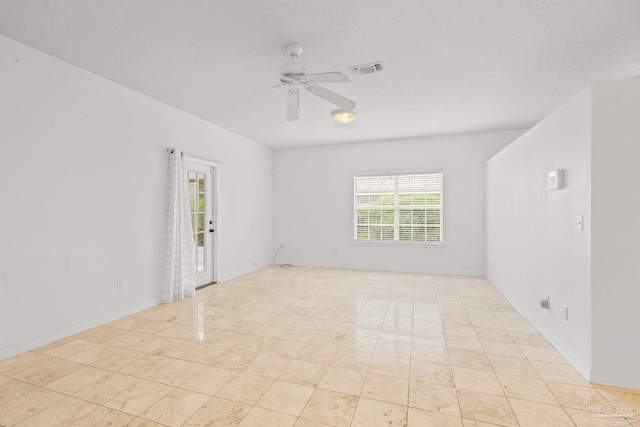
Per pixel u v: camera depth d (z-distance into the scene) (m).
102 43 2.63
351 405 1.96
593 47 2.67
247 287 4.89
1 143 2.52
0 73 2.50
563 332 2.64
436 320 3.44
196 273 4.81
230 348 2.75
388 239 6.22
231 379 2.25
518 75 3.22
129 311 3.62
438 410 1.91
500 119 4.74
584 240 2.30
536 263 3.23
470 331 3.13
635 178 2.11
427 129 5.33
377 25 2.36
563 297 2.63
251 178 6.14
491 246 5.13
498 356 2.61
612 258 2.15
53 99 2.86
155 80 3.38
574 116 2.44
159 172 4.02
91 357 2.57
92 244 3.22
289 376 2.29
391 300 4.18
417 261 6.01
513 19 2.28
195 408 1.92
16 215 2.61
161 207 4.05
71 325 3.03
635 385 2.12
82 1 2.08
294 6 2.14
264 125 5.08
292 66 2.49
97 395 2.05
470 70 3.11
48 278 2.84
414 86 3.49
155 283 3.98
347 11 2.19
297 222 6.80
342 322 3.39
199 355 2.62
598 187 2.17
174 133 4.23
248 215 6.05
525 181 3.56
